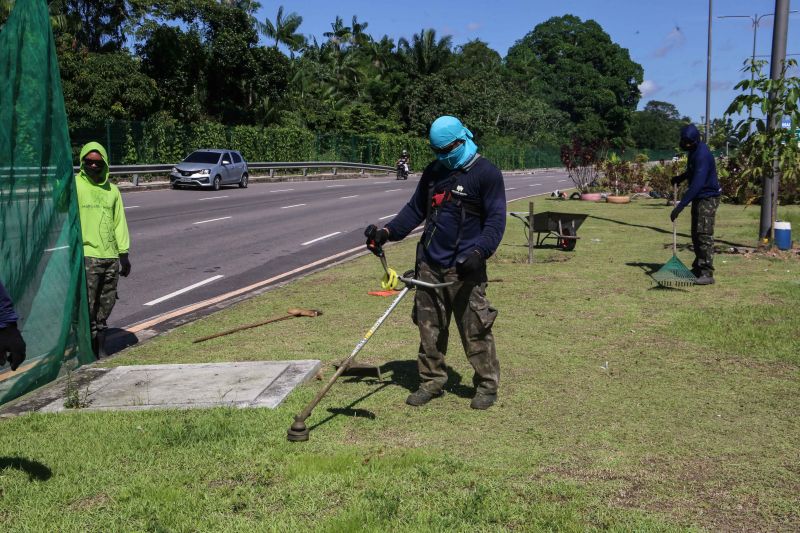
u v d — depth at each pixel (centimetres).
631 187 2820
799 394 504
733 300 813
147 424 441
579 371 558
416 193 493
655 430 439
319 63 6862
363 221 1839
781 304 788
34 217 536
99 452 400
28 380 520
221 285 994
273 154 4175
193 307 850
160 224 1655
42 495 352
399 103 7200
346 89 6944
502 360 587
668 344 634
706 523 326
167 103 3950
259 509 338
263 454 398
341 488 358
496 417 461
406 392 509
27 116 534
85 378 546
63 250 565
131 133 3089
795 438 427
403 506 339
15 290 512
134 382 531
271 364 564
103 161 621
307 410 421
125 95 3231
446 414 466
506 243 1359
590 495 353
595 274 997
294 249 1345
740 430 439
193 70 4222
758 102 1163
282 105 5106
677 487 363
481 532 316
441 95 7225
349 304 822
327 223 1786
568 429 440
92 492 356
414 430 438
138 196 2433
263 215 1933
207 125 3575
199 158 2967
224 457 393
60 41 3225
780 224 1213
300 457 390
